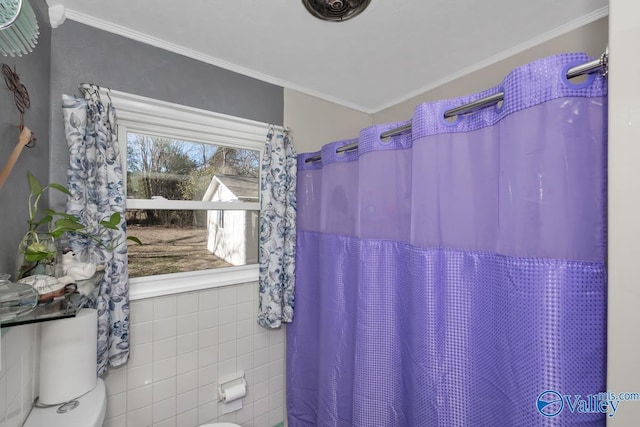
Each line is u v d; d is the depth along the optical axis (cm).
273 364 169
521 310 69
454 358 87
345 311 137
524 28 118
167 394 136
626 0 46
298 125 174
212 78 144
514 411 70
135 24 118
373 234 117
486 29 119
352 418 129
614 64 47
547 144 65
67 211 102
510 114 71
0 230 71
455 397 86
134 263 133
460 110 85
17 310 60
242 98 153
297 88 172
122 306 116
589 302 61
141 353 129
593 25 109
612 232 48
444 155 90
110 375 122
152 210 137
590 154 61
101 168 110
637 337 46
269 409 168
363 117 206
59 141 109
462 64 148
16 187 80
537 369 64
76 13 111
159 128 134
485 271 81
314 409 160
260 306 159
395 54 139
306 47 133
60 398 88
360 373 116
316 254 162
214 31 122
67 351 88
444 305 89
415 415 93
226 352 152
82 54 113
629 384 46
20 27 57
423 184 93
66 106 102
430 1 103
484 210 82
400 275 111
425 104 94
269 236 156
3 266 72
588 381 60
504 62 137
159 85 130
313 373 161
